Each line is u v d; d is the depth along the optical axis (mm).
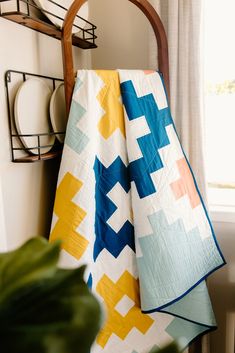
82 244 796
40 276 279
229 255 1171
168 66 974
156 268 858
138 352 920
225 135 1223
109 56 1187
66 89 814
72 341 257
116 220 881
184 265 896
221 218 1145
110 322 889
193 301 953
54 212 811
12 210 753
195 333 988
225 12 1136
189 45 1012
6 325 271
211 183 1259
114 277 892
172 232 878
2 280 288
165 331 955
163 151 894
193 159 1067
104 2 1149
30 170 829
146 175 861
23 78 771
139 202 855
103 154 865
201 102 1030
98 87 842
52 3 841
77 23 1008
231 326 1226
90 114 817
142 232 857
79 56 1117
